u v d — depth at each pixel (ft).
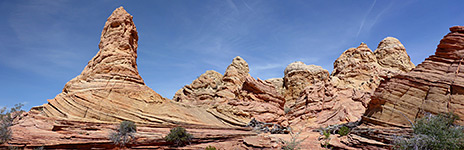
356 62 189.67
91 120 84.58
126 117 94.53
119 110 95.09
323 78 210.59
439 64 90.02
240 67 189.06
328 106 155.12
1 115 74.38
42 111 93.86
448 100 80.94
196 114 114.93
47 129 77.05
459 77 83.30
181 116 106.52
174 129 85.35
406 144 63.67
